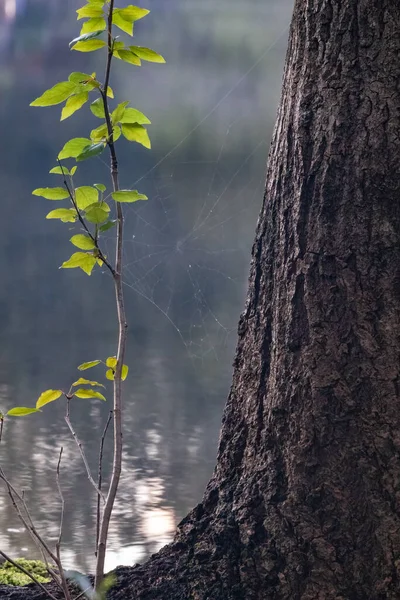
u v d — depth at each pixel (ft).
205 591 10.11
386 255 9.80
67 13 68.23
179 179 56.03
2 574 12.39
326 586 9.70
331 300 9.96
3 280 43.45
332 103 10.00
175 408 27.04
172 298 41.11
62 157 9.26
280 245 10.47
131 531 18.33
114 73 65.82
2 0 68.54
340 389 9.87
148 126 61.26
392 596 9.57
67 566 16.46
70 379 30.04
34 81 68.03
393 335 9.77
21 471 21.85
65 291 42.06
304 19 10.34
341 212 9.95
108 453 23.43
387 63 9.80
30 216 55.83
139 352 33.17
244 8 69.21
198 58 68.03
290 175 10.39
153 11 69.05
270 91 66.23
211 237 48.96
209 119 62.59
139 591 10.43
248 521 10.19
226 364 32.53
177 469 22.21
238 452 10.77
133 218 50.34
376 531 9.66
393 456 9.68
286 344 10.24
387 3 9.79
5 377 29.55
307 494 9.95
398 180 9.77
